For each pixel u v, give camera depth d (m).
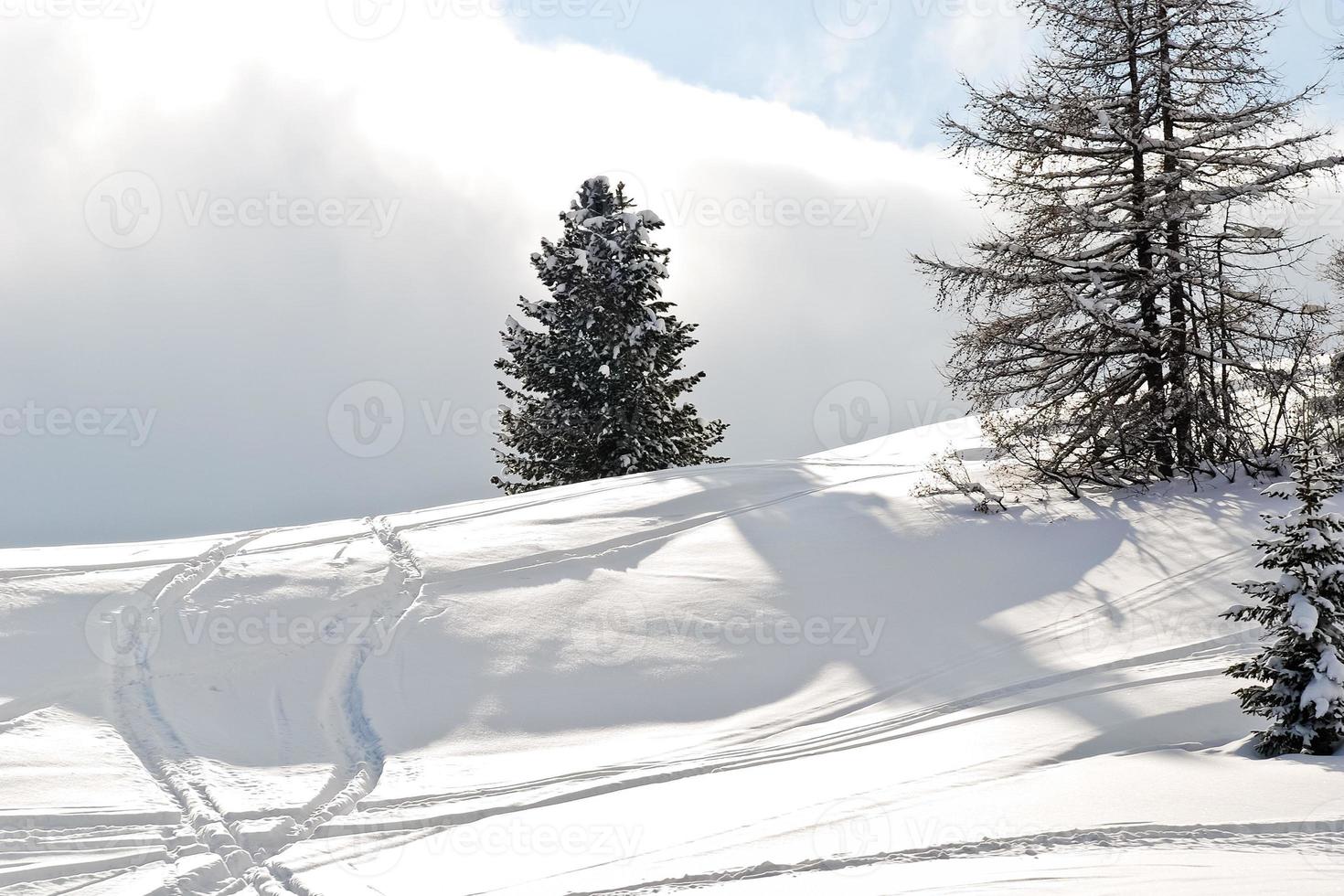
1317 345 20.16
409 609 15.80
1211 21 20.58
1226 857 7.20
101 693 13.07
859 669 13.91
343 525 21.17
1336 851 7.23
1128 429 20.30
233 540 19.45
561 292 34.88
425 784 11.10
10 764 10.91
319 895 8.19
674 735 12.58
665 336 34.28
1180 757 9.71
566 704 13.41
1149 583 15.64
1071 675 12.84
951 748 10.71
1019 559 17.09
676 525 19.69
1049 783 9.16
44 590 15.93
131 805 10.21
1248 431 20.75
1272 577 15.32
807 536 18.70
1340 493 18.81
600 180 35.56
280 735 12.45
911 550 17.75
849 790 9.69
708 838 8.70
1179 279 20.27
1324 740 9.59
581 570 17.36
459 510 22.11
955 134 21.50
